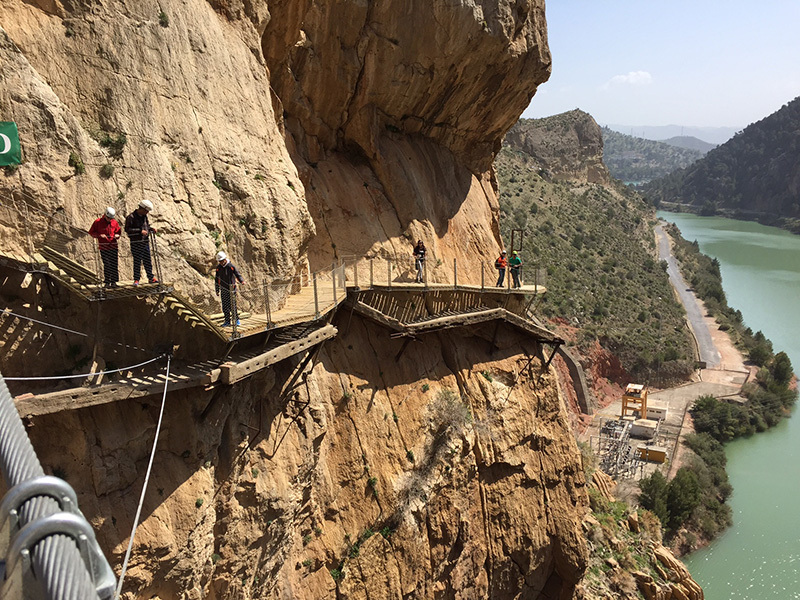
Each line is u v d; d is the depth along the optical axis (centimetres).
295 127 2420
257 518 1598
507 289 2923
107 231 1234
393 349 2391
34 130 1197
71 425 1186
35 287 1177
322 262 2347
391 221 2683
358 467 2091
